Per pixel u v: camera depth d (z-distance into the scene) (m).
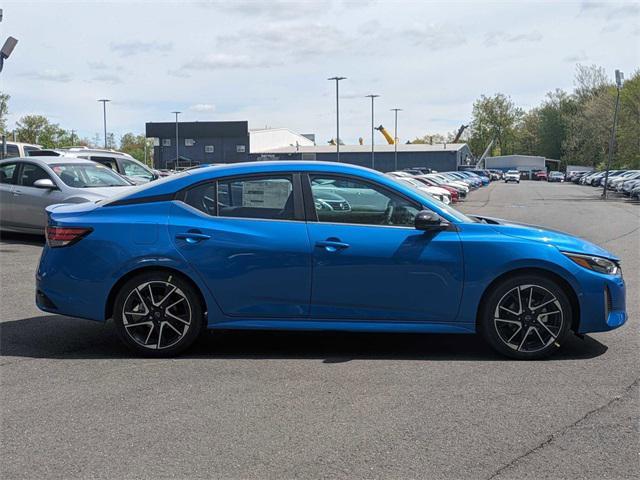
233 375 4.96
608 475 3.40
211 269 5.28
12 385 4.74
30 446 3.74
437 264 5.22
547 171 110.19
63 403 4.39
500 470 3.45
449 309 5.28
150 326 5.38
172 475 3.39
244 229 5.31
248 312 5.33
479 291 5.25
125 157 17.52
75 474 3.41
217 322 5.36
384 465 3.49
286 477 3.37
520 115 146.50
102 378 4.89
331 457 3.59
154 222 5.36
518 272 5.29
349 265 5.24
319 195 5.38
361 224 5.34
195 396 4.50
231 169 5.49
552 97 119.00
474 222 5.50
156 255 5.28
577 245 5.38
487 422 4.05
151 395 4.53
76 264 5.38
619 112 67.56
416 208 5.36
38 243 12.61
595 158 86.88
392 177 5.62
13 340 5.96
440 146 93.75
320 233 5.29
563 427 3.97
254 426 4.00
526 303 5.30
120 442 3.78
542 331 5.32
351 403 4.37
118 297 5.36
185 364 5.24
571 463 3.52
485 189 56.88
